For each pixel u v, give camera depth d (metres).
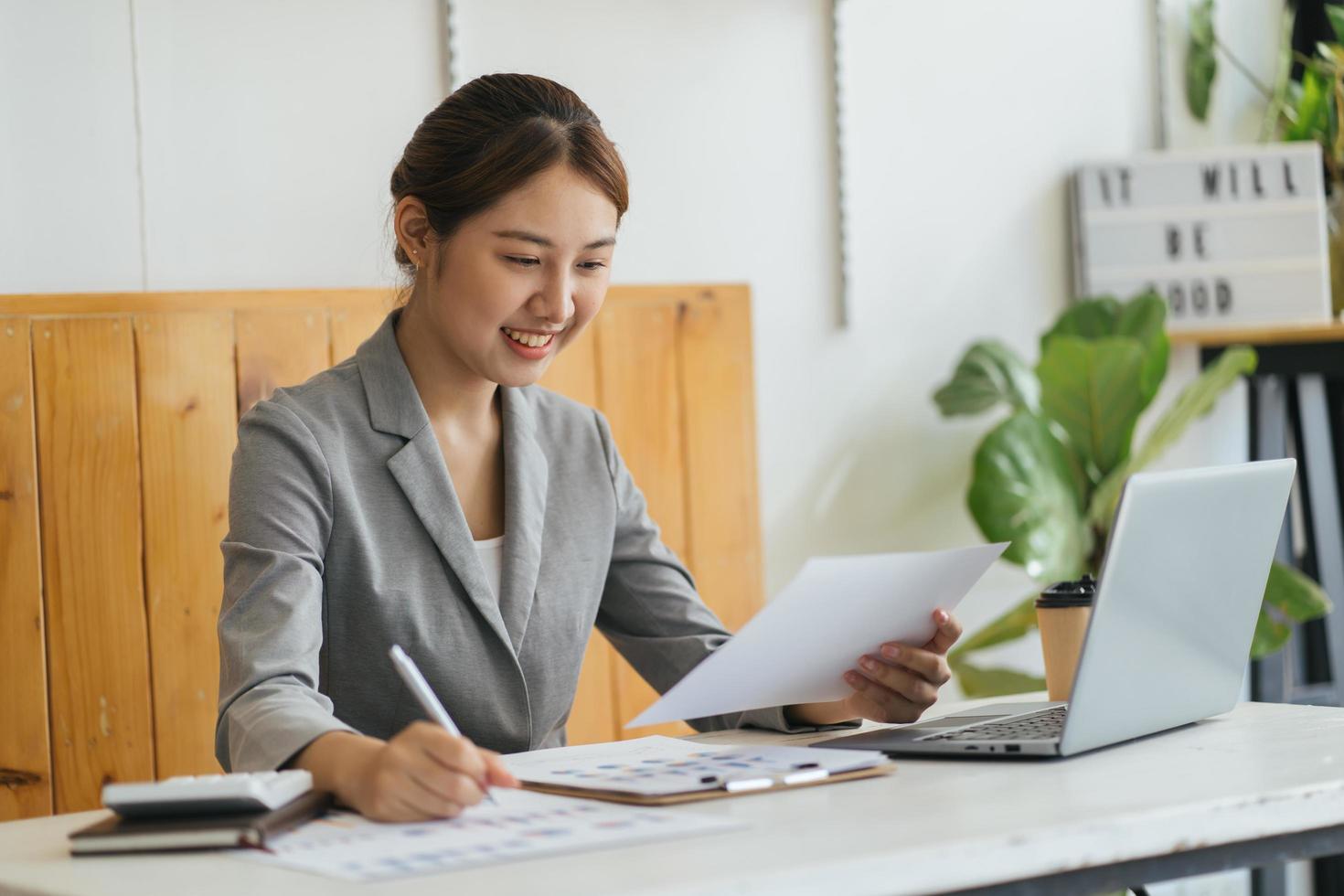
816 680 1.22
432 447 1.41
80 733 1.94
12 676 1.90
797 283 2.56
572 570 1.50
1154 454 2.49
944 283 2.70
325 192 2.18
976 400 2.55
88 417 1.95
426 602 1.39
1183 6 2.92
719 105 2.49
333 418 1.39
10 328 1.91
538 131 1.32
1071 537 2.48
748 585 2.39
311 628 1.21
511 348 1.38
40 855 0.92
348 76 2.20
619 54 2.41
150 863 0.86
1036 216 2.78
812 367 2.57
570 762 1.17
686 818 0.90
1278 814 0.92
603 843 0.84
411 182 1.39
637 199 2.42
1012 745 1.08
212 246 2.11
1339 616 2.79
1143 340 2.59
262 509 1.30
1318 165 2.80
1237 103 2.97
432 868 0.80
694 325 2.38
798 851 0.80
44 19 2.00
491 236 1.32
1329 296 2.81
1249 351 2.49
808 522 2.57
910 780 1.02
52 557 1.93
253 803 0.92
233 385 2.05
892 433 2.65
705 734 1.33
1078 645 1.38
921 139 2.68
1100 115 2.84
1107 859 0.85
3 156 1.98
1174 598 1.12
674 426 2.35
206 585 2.02
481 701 1.41
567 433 1.57
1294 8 3.03
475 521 1.48
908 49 2.67
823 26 2.59
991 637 2.48
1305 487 2.86
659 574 1.58
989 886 0.83
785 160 2.55
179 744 1.99
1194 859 0.90
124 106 2.05
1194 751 1.09
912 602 1.17
